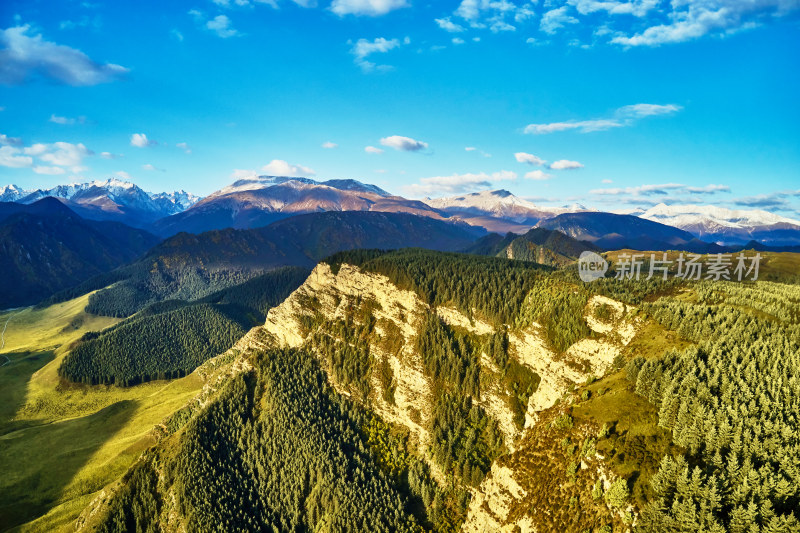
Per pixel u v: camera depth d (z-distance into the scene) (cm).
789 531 7338
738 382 10394
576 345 15238
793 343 11969
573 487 10481
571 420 11862
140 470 16262
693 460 9212
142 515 15038
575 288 17100
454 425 16388
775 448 8656
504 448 15512
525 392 16088
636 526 8744
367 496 14800
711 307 14962
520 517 11206
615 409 11450
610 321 15050
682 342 13125
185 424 18712
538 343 16238
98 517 15100
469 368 17288
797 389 9931
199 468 15638
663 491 8781
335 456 16050
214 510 14438
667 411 10244
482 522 12475
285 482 15650
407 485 15762
